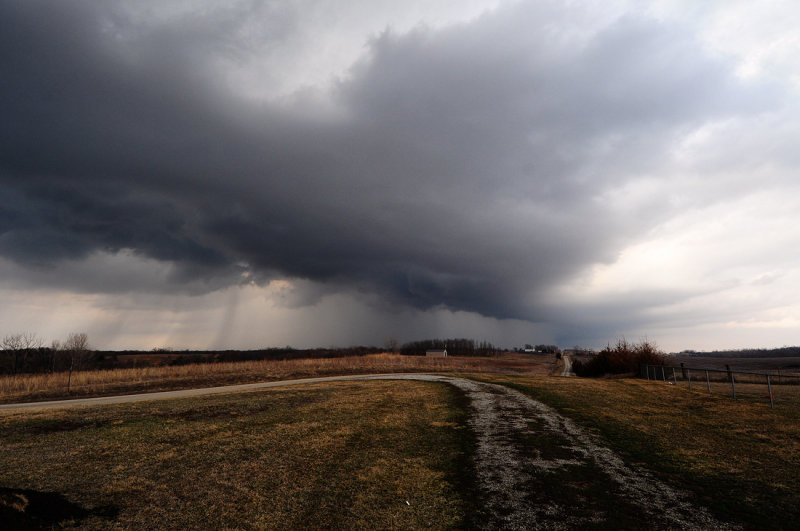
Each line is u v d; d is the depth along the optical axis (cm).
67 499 1117
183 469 1378
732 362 11438
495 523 975
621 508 1019
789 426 1733
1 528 887
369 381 4062
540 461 1380
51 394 3744
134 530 968
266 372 5422
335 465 1418
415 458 1483
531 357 14938
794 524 909
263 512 1071
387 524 1000
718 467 1273
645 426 1800
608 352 5294
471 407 2392
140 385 4316
